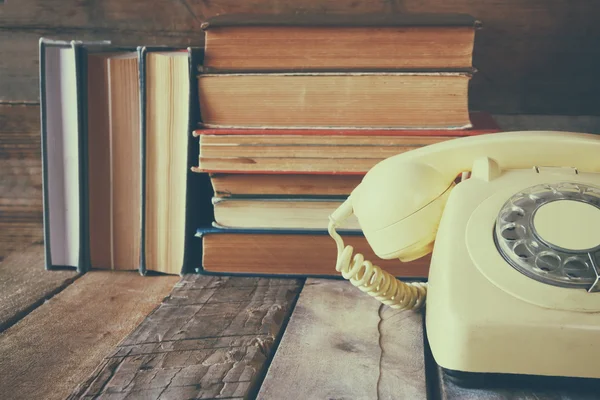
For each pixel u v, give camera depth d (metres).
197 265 1.07
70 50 1.04
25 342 0.80
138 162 1.06
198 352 0.75
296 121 0.98
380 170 0.81
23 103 1.26
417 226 0.78
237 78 0.97
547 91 1.21
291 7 1.20
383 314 0.85
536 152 0.78
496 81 1.22
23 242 1.28
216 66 0.98
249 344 0.77
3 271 1.09
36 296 0.97
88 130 1.06
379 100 0.96
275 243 1.02
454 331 0.61
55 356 0.77
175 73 1.00
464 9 1.19
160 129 1.03
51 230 1.09
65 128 1.06
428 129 0.96
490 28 1.19
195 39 1.23
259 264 1.03
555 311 0.61
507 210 0.71
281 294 0.95
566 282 0.62
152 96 1.02
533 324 0.60
